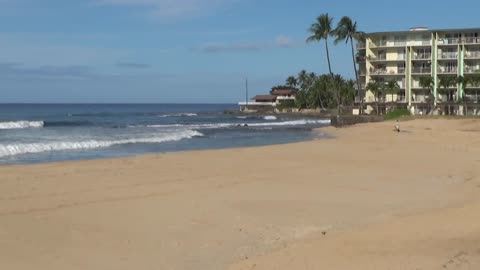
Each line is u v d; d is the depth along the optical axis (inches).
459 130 1958.7
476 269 273.4
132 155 1176.2
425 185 707.4
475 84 3184.1
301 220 491.2
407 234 375.2
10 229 444.5
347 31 3031.5
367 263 305.4
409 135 1720.0
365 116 2659.9
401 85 3353.8
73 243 406.6
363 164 943.0
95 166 864.9
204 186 677.3
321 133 2117.4
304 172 828.0
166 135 1875.0
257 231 449.1
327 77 5556.1
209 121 3661.4
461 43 3213.6
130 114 5068.9
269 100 6565.0
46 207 533.0
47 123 2704.2
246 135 2041.1
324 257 333.4
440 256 303.9
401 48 3356.3
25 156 1111.0
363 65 3553.2
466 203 565.6
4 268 342.6
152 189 648.4
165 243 410.3
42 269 343.0
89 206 541.0
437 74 3272.6
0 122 2373.3
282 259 343.3
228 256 376.2
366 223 480.4
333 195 625.6
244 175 783.7
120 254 380.2
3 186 650.2
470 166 916.0
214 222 479.2
